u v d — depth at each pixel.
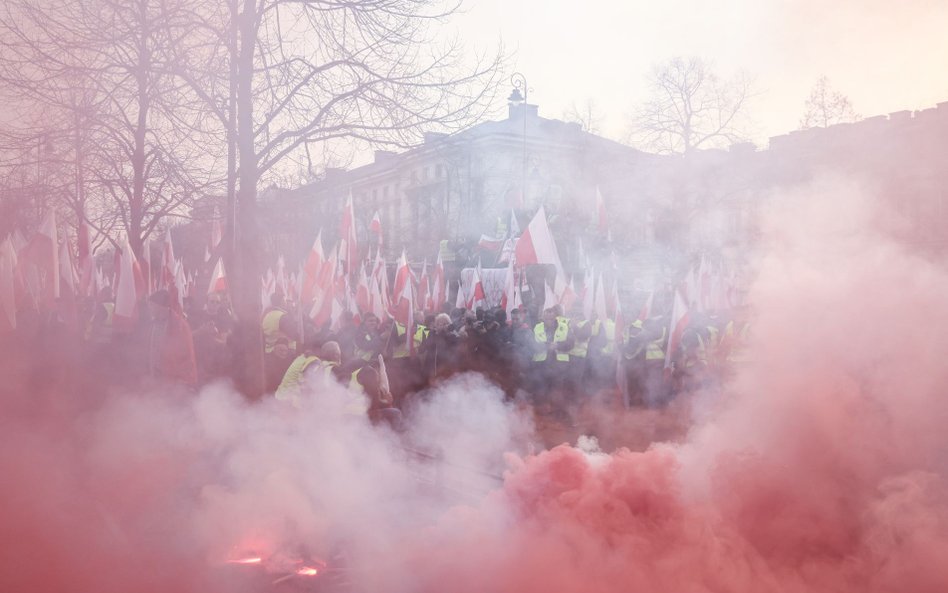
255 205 8.54
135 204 11.35
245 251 8.49
